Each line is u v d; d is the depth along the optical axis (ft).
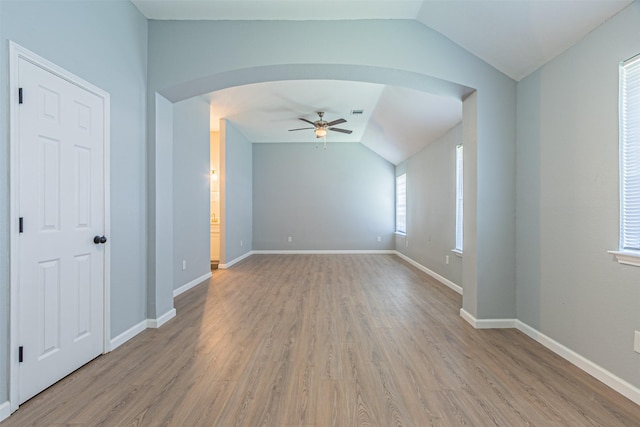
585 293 7.23
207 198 17.33
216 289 14.89
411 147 20.58
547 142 8.45
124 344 8.66
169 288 10.80
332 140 26.66
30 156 6.05
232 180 21.94
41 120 6.28
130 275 9.11
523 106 9.43
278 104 17.22
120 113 8.70
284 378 6.92
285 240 27.58
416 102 14.34
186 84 10.00
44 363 6.35
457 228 14.57
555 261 8.19
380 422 5.49
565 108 7.81
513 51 8.74
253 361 7.71
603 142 6.77
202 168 16.72
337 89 15.10
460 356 7.98
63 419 5.53
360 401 6.09
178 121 14.20
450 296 13.64
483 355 8.03
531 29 7.79
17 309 5.78
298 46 9.66
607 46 6.64
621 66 6.39
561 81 7.94
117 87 8.58
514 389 6.50
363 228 27.66
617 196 6.46
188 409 5.83
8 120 5.64
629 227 6.31
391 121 18.12
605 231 6.72
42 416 5.60
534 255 9.00
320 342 8.83
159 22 9.91
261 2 8.93
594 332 6.99
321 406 5.93
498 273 9.86
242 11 9.36
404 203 25.58
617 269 6.44
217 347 8.49
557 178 8.09
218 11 9.40
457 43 9.68
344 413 5.73
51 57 6.50
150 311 9.93
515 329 9.77
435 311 11.59
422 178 19.79
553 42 7.77
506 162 9.81
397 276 17.87
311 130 23.16
